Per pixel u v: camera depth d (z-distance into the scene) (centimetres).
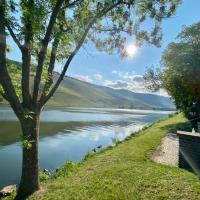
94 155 2727
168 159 2289
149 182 1545
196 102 4738
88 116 12175
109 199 1395
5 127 5991
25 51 1552
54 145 4362
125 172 1769
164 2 1770
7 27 1484
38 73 1576
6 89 1499
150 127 5144
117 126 8056
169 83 5003
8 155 3484
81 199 1431
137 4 1772
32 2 1412
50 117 9831
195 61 4716
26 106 1570
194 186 1436
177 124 5162
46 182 1927
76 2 1631
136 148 2680
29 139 1578
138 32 1895
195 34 4759
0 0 1369
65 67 1641
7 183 2433
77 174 1934
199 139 1892
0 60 1477
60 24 1664
